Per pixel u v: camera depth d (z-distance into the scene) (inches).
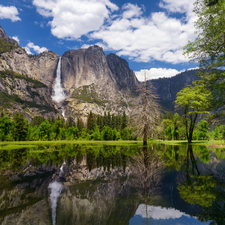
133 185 249.0
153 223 129.9
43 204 175.2
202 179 282.7
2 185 252.8
